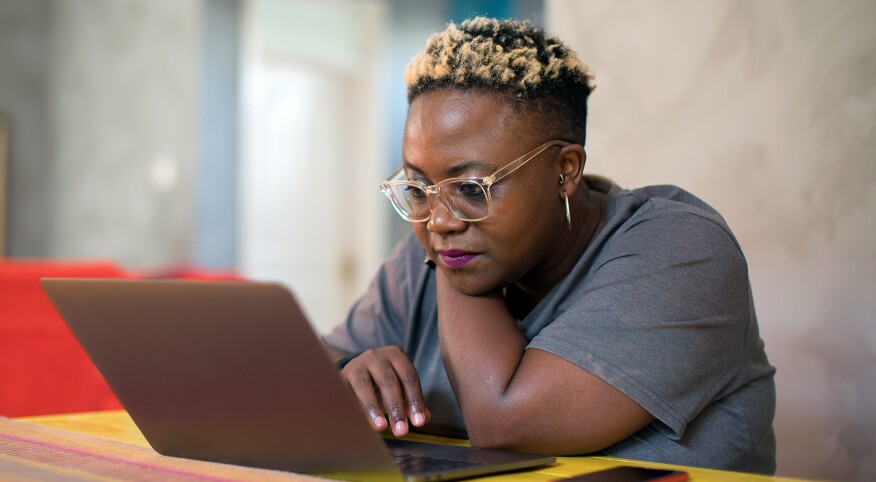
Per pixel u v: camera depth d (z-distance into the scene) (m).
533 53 1.02
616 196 1.17
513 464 0.83
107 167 5.69
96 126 5.76
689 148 2.08
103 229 5.68
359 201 6.27
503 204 1.00
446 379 1.20
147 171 5.52
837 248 1.77
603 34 2.30
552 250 1.12
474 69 0.99
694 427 1.05
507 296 1.22
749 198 1.95
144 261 5.48
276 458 0.81
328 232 6.22
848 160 1.75
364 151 6.21
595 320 0.98
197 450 0.88
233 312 0.75
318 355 0.71
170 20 5.45
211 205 5.52
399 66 6.10
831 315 1.78
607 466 0.88
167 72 5.45
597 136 2.32
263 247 5.91
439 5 5.95
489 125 0.98
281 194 5.98
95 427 1.15
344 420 0.73
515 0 5.43
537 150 1.01
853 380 1.74
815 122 1.81
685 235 1.04
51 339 2.44
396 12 6.08
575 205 1.13
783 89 1.88
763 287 1.92
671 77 2.12
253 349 0.75
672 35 2.12
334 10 6.05
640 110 2.20
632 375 0.96
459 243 1.01
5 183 5.79
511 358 1.01
